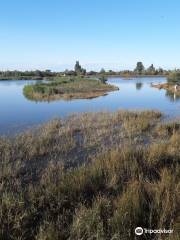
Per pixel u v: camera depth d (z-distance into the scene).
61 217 5.30
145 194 5.88
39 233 4.74
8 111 22.05
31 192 6.32
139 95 36.50
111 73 132.75
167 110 21.98
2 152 10.17
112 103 27.44
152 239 4.58
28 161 9.48
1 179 7.62
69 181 6.78
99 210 5.25
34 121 17.31
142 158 8.34
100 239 4.49
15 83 72.00
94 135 12.73
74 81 58.12
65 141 11.96
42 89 37.19
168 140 11.37
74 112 19.98
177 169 7.13
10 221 5.16
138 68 139.88
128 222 4.91
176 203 5.39
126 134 12.96
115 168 7.52
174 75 54.00
